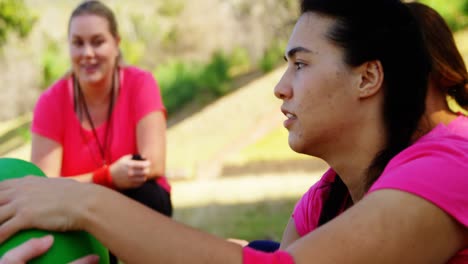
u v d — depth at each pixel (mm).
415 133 1681
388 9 1612
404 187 1454
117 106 3543
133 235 1431
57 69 18594
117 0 24219
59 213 1494
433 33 1915
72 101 3535
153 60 24438
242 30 23516
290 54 1657
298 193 7355
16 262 1487
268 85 13930
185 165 10250
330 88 1606
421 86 1640
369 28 1584
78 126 3533
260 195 7410
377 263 1409
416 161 1503
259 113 12508
